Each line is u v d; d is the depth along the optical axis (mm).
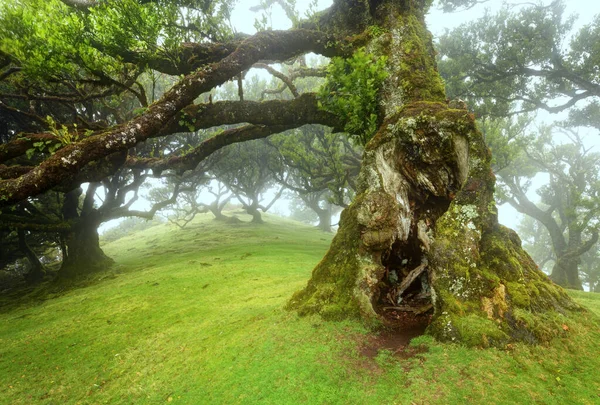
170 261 16797
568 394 3213
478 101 19094
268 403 3676
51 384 5594
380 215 5695
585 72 15453
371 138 6973
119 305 9406
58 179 5352
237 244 20266
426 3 9312
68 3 7699
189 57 8438
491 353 3811
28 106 14344
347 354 4285
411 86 7074
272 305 6781
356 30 9164
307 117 9000
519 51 16000
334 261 6062
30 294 16406
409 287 6289
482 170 5242
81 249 17828
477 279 4504
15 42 6094
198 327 6551
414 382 3570
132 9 6383
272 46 8219
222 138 11031
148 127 6234
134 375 5293
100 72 7086
